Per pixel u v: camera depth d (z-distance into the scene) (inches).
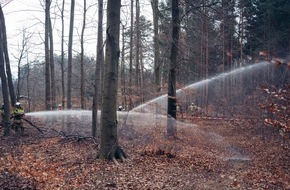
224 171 399.5
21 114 634.2
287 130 180.7
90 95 1144.2
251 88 1012.5
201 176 367.9
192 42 701.9
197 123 812.6
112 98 405.4
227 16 585.0
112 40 398.9
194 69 1071.6
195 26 658.8
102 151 405.7
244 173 390.0
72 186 297.0
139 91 798.5
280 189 322.7
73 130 643.5
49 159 407.2
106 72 404.8
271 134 658.2
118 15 401.4
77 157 421.7
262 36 1230.9
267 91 197.5
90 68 1069.1
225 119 903.1
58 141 545.6
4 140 566.3
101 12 546.9
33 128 684.1
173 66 645.3
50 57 875.4
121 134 601.6
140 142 534.9
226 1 572.7
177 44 641.0
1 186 277.7
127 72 1047.6
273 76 713.0
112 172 354.0
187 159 455.2
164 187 314.8
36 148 490.9
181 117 842.2
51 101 839.7
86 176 332.8
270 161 464.8
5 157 396.2
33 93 1330.0
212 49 1088.2
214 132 738.8
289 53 1032.2
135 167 383.6
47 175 295.3
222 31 692.7
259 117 759.1
